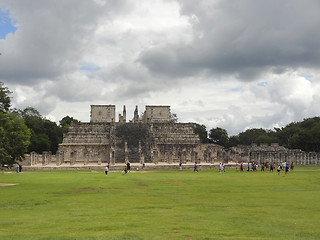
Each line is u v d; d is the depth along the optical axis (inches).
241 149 4719.5
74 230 717.3
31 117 5054.1
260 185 1609.3
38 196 1246.9
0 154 1753.2
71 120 6230.3
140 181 1827.0
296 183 1702.8
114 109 4997.5
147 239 639.1
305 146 4817.9
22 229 732.0
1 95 2150.6
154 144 4284.0
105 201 1122.0
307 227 742.5
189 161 4394.7
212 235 671.1
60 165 3558.1
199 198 1183.6
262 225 761.0
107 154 4207.7
